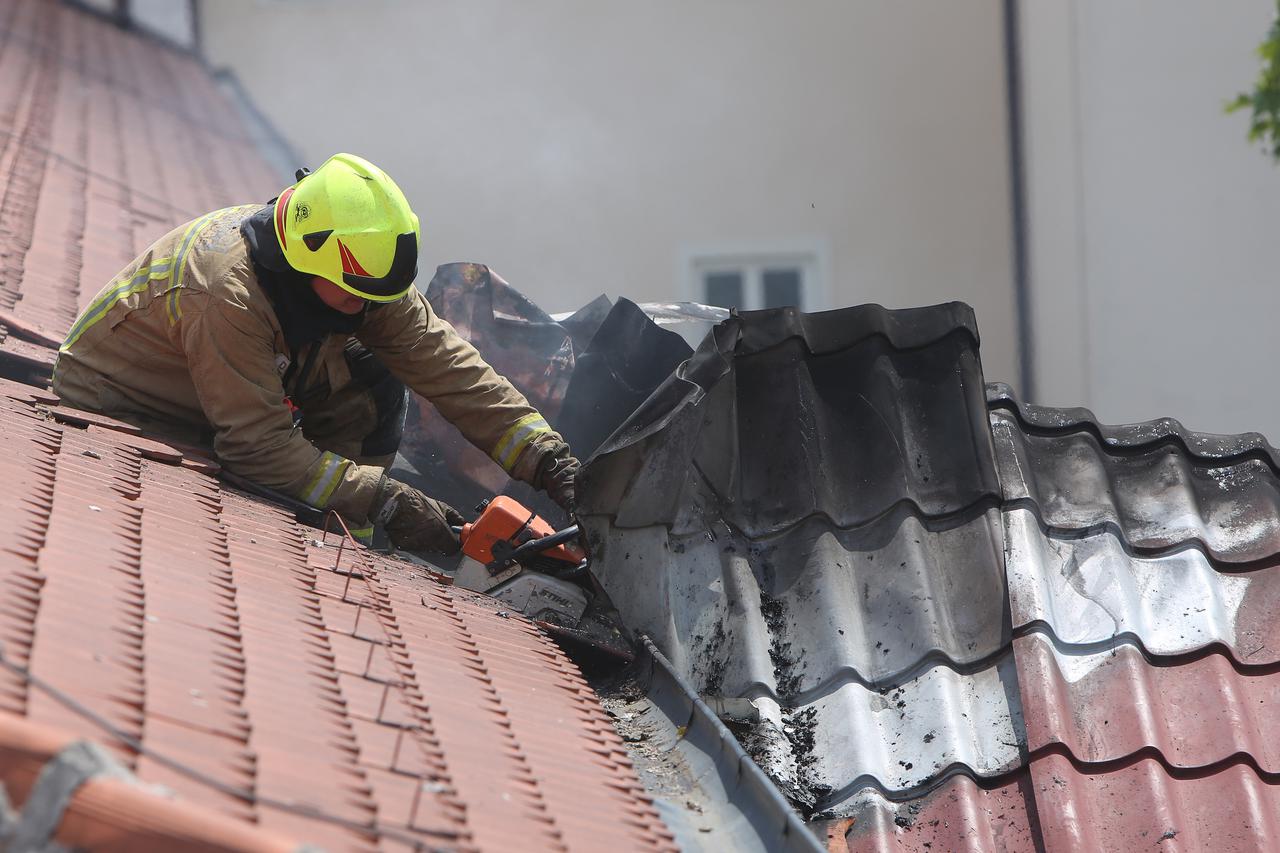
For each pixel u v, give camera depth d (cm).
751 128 3488
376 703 518
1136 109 3228
